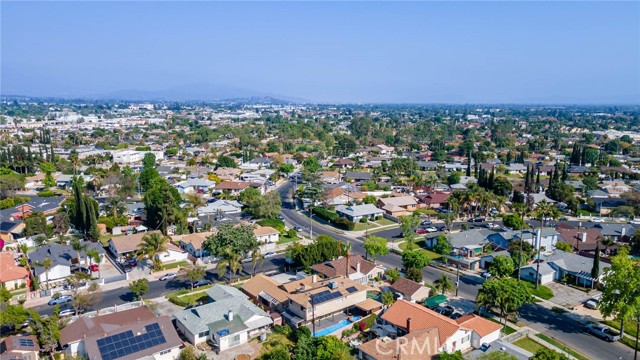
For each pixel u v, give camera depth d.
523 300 76.81
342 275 93.56
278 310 81.25
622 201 161.88
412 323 71.88
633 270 71.94
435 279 100.12
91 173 198.00
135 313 73.44
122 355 62.22
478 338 70.19
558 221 145.12
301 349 64.50
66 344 65.31
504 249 115.19
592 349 71.81
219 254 93.50
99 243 112.38
